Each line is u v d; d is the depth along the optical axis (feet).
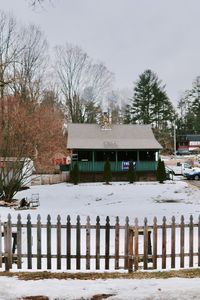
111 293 22.18
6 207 76.69
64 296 21.81
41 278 25.46
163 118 288.30
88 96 243.40
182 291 22.29
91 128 159.43
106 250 28.86
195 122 342.85
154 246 28.84
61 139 138.92
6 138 88.02
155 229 28.89
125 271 27.86
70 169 145.28
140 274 26.68
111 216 63.41
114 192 107.55
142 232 29.50
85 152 147.95
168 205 78.69
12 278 25.36
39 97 147.95
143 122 284.61
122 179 143.74
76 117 232.94
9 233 28.58
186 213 66.33
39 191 111.24
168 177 146.92
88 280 24.80
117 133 157.58
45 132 106.63
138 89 291.38
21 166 89.61
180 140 301.63
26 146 90.27
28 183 121.49
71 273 26.94
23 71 138.10
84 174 141.79
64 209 73.92
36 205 80.07
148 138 156.04
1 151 87.40
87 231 28.94
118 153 150.20
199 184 128.36
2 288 23.04
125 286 23.32
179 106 353.10
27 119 91.56
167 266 30.50
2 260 28.86
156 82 290.15
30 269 28.73
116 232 28.66
